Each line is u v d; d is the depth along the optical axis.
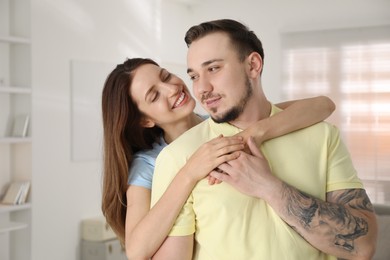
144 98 2.00
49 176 5.00
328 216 1.38
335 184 1.48
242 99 1.43
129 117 2.00
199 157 1.40
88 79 5.38
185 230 1.42
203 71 1.41
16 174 4.88
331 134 1.52
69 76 5.20
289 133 1.49
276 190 1.36
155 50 6.28
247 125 1.49
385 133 6.44
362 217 1.43
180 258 1.42
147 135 2.10
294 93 6.93
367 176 6.54
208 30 1.41
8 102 4.83
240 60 1.42
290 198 1.36
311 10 6.79
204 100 1.42
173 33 7.16
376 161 6.49
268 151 1.45
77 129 5.27
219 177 1.38
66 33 5.16
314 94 6.82
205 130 1.52
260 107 1.50
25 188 4.74
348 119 6.64
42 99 4.92
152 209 1.45
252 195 1.38
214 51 1.39
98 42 5.52
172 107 2.04
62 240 5.14
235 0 7.20
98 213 5.54
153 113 2.02
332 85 6.71
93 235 5.27
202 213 1.41
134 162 1.93
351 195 1.46
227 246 1.39
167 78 2.07
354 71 6.59
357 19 6.54
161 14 6.91
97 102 5.49
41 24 4.92
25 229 4.82
